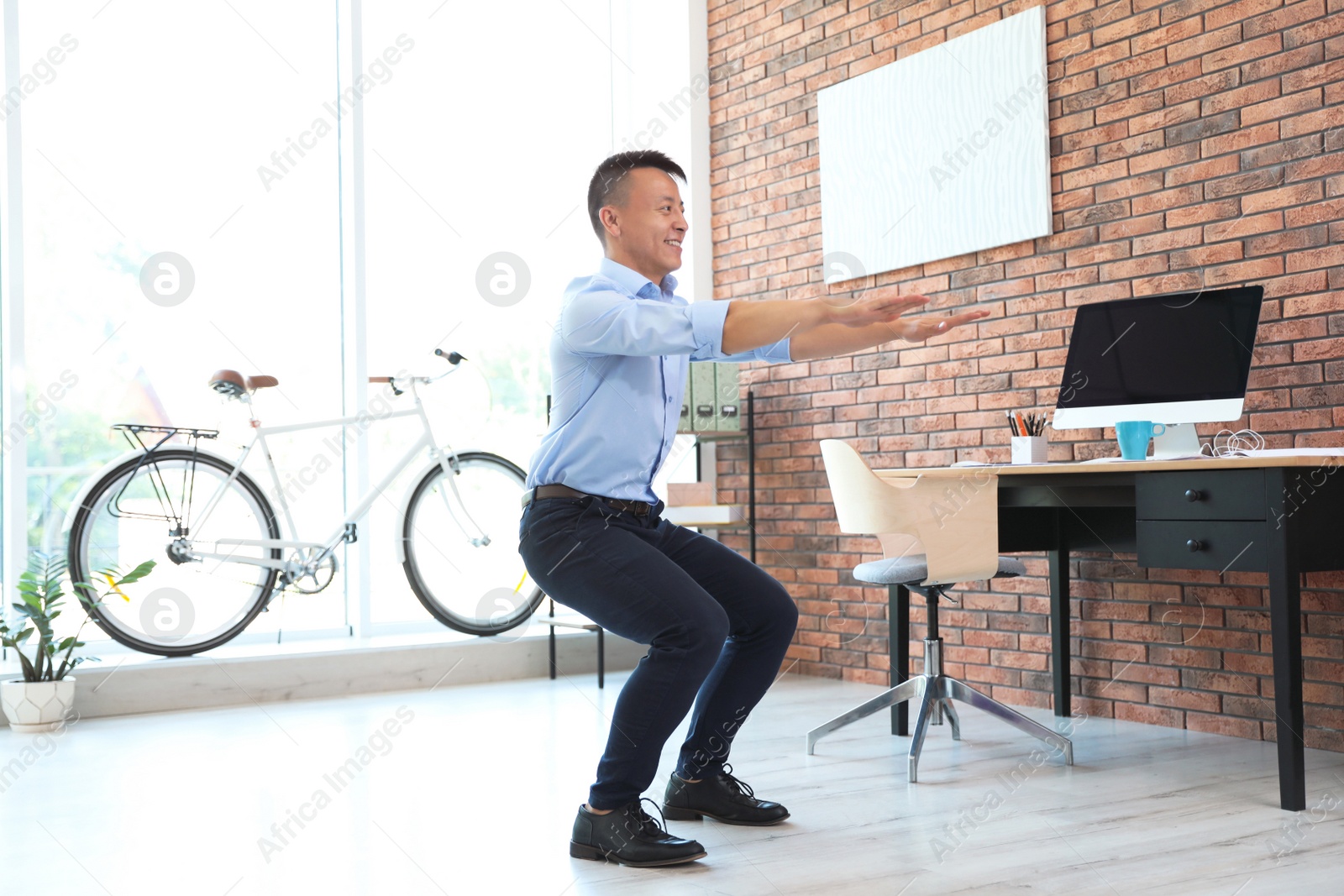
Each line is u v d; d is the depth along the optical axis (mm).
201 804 2529
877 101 4234
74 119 4168
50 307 4098
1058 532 3441
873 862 2016
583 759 2977
